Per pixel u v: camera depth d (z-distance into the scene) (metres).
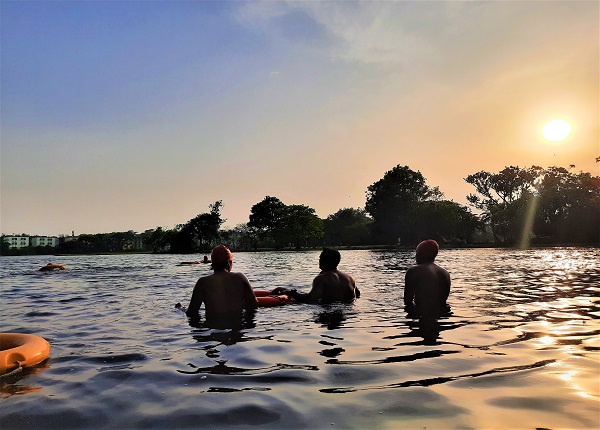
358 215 113.12
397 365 3.46
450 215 69.12
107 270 20.41
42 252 115.12
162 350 4.16
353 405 2.63
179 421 2.48
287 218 84.62
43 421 2.52
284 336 4.68
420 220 71.12
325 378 3.18
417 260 7.07
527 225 62.19
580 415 2.40
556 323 5.08
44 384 3.19
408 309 6.32
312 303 6.98
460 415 2.44
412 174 77.44
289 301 7.06
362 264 19.94
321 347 4.15
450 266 16.67
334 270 7.45
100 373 3.44
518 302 6.80
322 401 2.71
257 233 99.12
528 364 3.39
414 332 4.73
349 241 91.62
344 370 3.36
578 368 3.24
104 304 7.70
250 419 2.47
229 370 3.44
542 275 11.98
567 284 9.52
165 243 97.06
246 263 25.36
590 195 60.16
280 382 3.11
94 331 5.21
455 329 4.84
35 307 7.44
